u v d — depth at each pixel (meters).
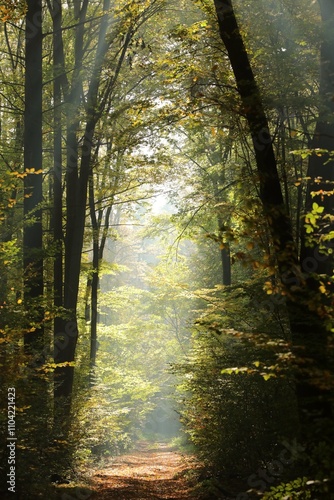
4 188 11.31
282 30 12.64
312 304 6.66
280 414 10.52
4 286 11.70
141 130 13.07
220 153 19.83
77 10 18.61
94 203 21.16
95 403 16.05
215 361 13.88
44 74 16.09
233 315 13.59
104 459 21.56
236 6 12.45
